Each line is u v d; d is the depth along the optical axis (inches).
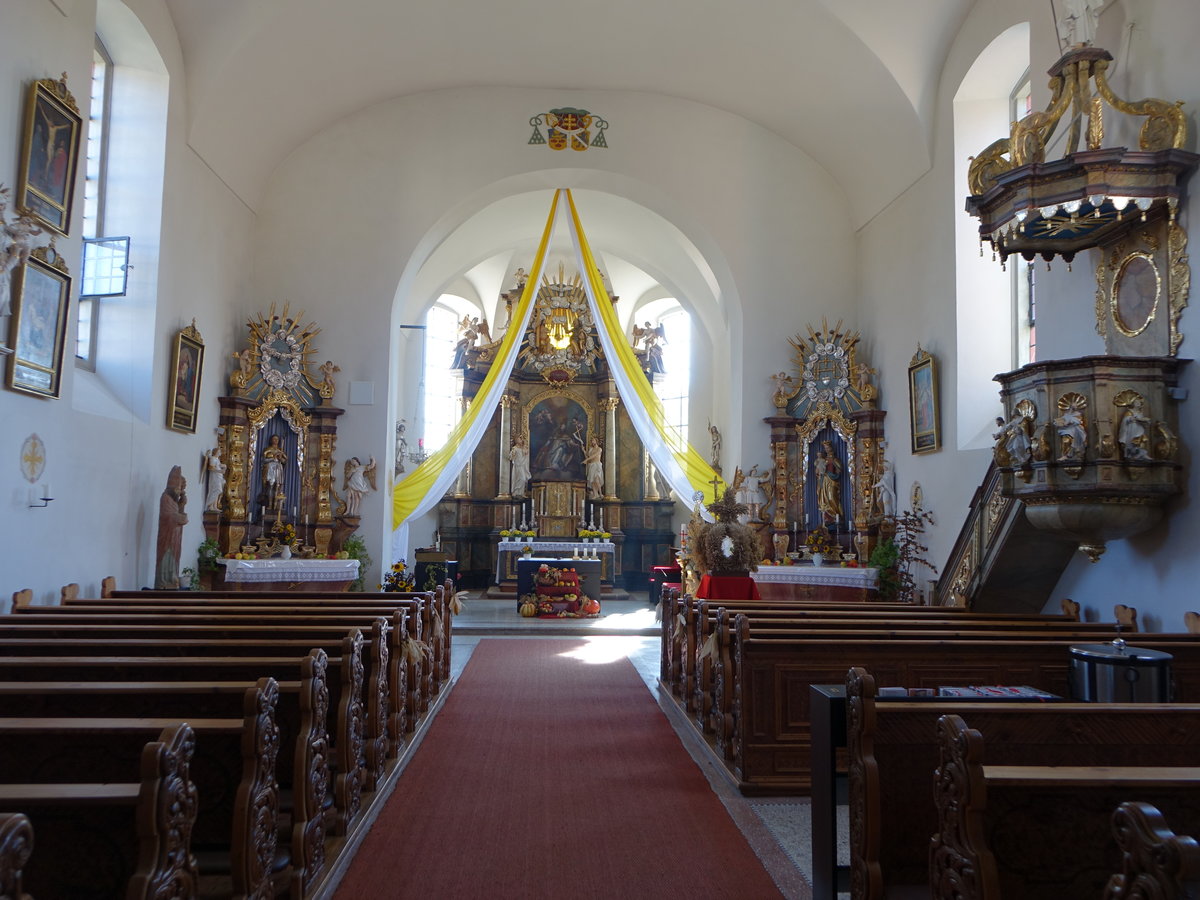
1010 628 292.0
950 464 462.0
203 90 467.5
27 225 299.3
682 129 610.2
